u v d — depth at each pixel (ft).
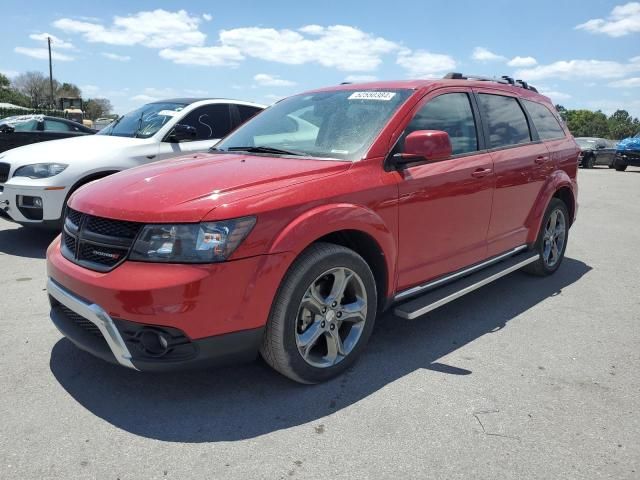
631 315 14.52
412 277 11.84
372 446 8.42
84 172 19.31
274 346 9.40
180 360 8.66
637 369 11.28
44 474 7.65
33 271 17.46
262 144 12.79
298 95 14.67
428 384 10.43
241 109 24.90
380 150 11.07
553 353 12.01
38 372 10.61
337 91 13.65
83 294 9.08
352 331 10.74
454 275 13.03
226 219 8.64
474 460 8.13
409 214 11.34
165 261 8.54
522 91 16.46
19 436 8.53
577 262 20.29
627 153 75.36
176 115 22.63
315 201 9.60
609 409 9.66
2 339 12.10
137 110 24.89
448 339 12.67
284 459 8.07
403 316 11.35
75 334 9.73
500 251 14.79
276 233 9.01
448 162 12.48
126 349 8.76
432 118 12.42
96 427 8.82
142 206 8.98
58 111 135.74
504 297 15.87
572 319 14.15
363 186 10.39
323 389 10.15
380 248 10.70
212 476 7.66
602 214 32.60
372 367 11.11
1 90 257.14
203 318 8.55
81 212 9.79
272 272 8.95
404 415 9.31
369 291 10.65
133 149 20.79
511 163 14.42
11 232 23.15
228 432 8.73
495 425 9.06
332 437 8.64
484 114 14.15
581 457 8.25
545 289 16.72
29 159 19.39
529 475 7.81
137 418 9.09
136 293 8.42
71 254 9.80
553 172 16.62
